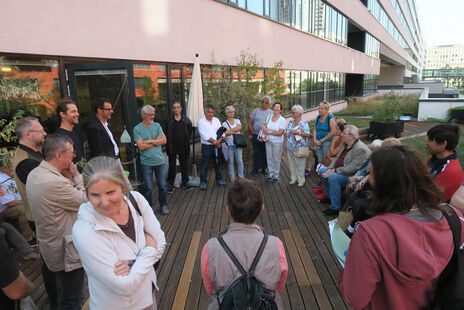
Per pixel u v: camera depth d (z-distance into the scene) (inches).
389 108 421.4
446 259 44.8
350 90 994.7
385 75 2160.4
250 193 59.0
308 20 526.9
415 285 44.8
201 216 179.0
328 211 176.9
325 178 181.2
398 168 46.3
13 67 153.8
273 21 400.5
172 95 262.4
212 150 224.5
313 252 138.0
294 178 235.5
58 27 167.8
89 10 183.3
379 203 48.9
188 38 263.3
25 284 57.7
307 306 103.2
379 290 47.4
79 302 87.4
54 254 80.9
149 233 66.6
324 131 218.7
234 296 52.6
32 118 99.3
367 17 895.1
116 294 56.2
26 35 153.3
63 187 78.7
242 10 332.8
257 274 55.2
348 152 169.5
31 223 96.8
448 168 99.3
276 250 58.7
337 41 703.7
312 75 585.6
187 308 103.4
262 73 382.3
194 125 242.7
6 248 56.1
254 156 259.8
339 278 53.8
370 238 45.4
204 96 295.9
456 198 91.7
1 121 131.4
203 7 276.4
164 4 235.8
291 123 226.1
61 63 176.4
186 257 135.3
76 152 126.6
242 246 57.4
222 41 306.7
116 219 60.3
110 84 194.2
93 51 188.1
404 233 44.4
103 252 54.4
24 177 90.5
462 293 44.9
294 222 169.5
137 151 202.2
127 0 207.0
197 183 231.5
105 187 53.3
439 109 594.9
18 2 148.9
